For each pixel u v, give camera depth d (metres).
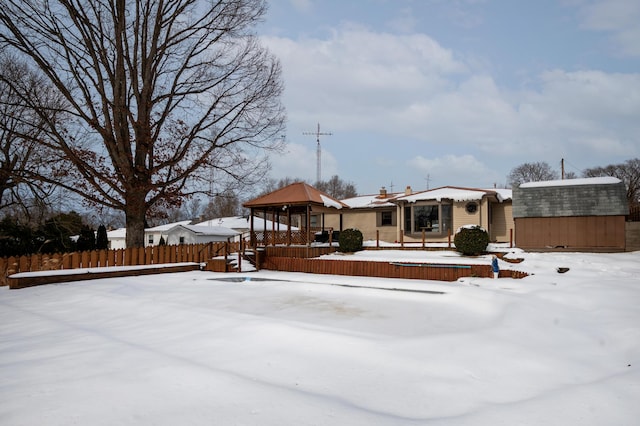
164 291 12.52
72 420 3.52
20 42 17.30
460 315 8.70
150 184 18.80
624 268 12.80
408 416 3.75
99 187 18.39
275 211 23.02
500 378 4.85
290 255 19.64
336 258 18.14
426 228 22.56
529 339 6.42
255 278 15.73
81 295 11.59
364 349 5.93
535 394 4.34
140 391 4.22
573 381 4.72
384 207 26.84
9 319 8.52
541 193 18.08
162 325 7.70
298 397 4.12
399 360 5.48
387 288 12.50
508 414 3.72
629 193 55.16
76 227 24.88
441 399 4.21
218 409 3.78
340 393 4.36
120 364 5.18
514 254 16.25
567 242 17.14
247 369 5.11
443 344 6.16
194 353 5.79
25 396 4.09
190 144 20.52
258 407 3.84
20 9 17.48
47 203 21.28
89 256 16.77
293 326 7.04
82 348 6.04
